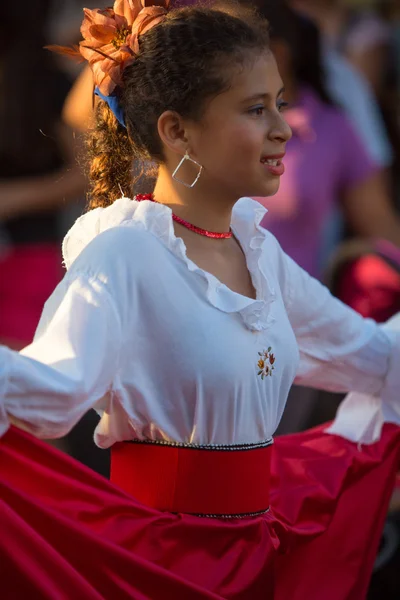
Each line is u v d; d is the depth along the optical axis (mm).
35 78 9742
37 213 10000
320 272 9539
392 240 9914
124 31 5438
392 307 8422
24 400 4707
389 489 6398
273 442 5910
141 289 5047
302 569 6055
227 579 5234
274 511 5914
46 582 4777
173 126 5289
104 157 5648
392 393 6230
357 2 14336
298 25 9250
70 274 5043
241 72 5176
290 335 5488
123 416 5234
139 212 5191
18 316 10070
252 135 5195
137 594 5008
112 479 5449
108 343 4922
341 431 6336
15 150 9781
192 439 5227
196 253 5363
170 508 5246
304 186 9289
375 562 6805
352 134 9625
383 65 13422
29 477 5043
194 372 5109
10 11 9633
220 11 5398
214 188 5336
